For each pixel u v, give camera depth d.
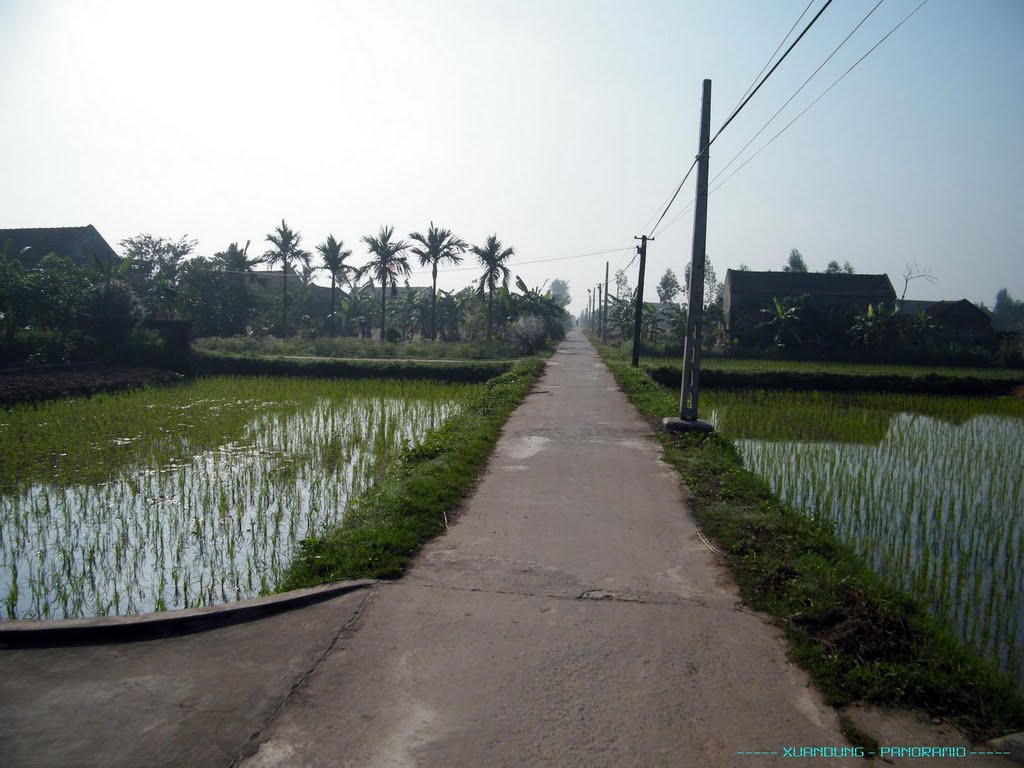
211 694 4.04
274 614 5.11
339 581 5.64
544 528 7.15
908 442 15.27
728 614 5.13
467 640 4.67
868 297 46.94
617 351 43.34
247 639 4.73
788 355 41.31
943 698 4.03
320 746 3.54
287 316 49.22
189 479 10.64
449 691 4.04
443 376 26.88
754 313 45.72
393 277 44.69
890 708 3.95
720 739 3.62
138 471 11.13
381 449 12.75
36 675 4.28
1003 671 5.00
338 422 15.92
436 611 5.12
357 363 27.56
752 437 15.81
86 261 39.56
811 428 17.08
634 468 10.03
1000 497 10.40
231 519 8.68
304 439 13.83
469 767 3.37
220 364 27.97
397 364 27.45
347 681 4.16
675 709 3.88
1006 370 34.62
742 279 48.97
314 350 36.72
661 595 5.46
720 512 7.55
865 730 3.74
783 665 4.39
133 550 7.68
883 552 7.86
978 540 8.34
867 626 4.67
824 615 4.91
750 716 3.83
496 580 5.73
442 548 6.50
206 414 16.80
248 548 7.66
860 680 4.17
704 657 4.47
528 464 10.27
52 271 26.44
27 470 11.20
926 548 7.54
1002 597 6.57
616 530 7.09
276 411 17.62
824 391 25.28
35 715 3.83
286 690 4.07
